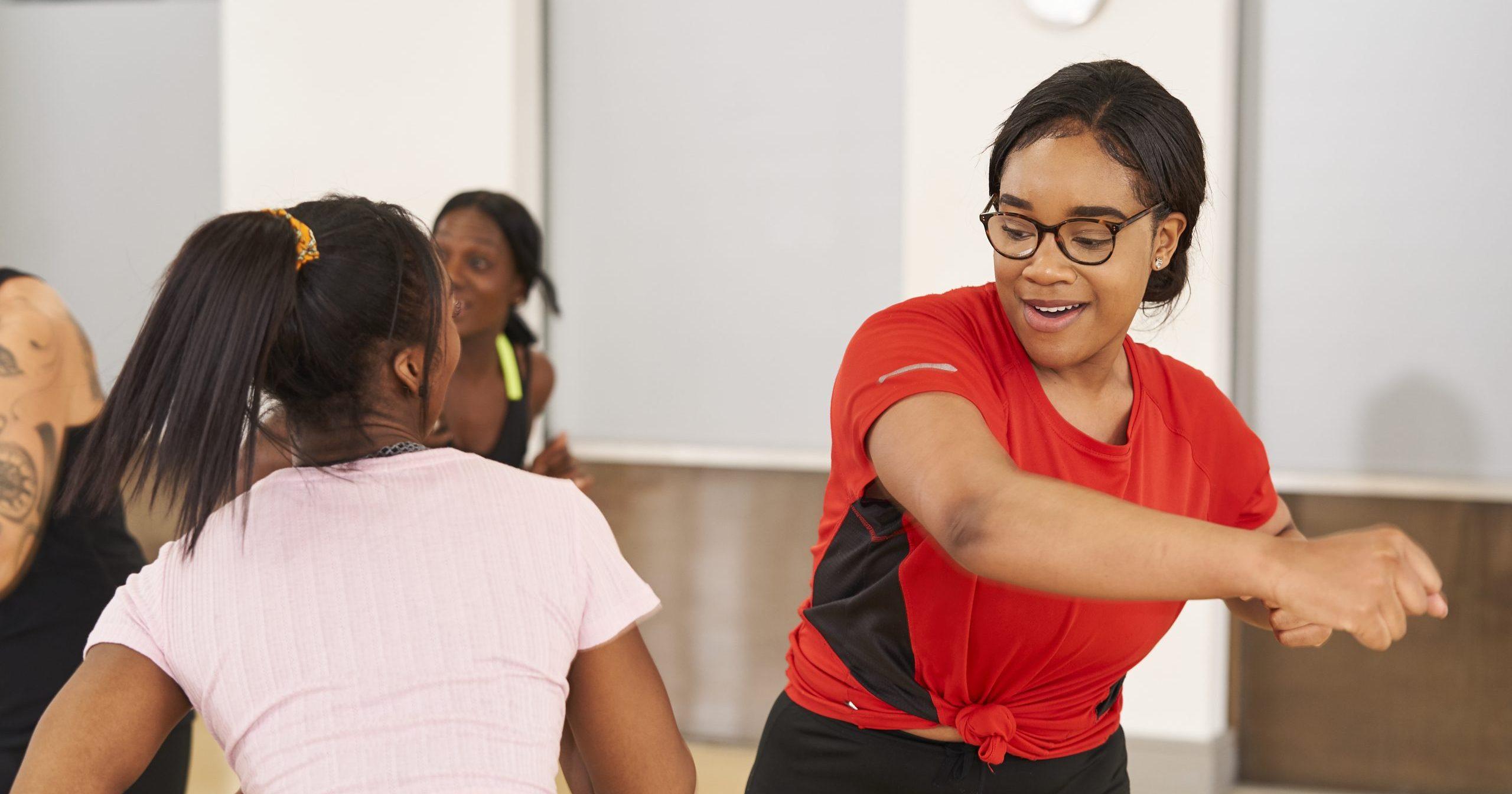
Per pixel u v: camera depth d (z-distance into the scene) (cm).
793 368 389
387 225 116
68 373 168
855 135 380
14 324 160
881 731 144
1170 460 142
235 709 104
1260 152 353
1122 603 134
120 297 443
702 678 401
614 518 406
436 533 111
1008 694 139
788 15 384
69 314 171
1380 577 86
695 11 392
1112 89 121
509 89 397
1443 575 347
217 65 432
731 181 392
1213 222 339
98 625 108
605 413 406
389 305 113
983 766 141
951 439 108
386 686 104
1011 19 352
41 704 172
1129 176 118
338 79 411
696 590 400
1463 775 349
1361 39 344
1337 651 359
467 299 271
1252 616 147
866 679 142
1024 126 123
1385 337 347
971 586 129
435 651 106
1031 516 96
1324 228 349
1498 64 335
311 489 112
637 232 401
